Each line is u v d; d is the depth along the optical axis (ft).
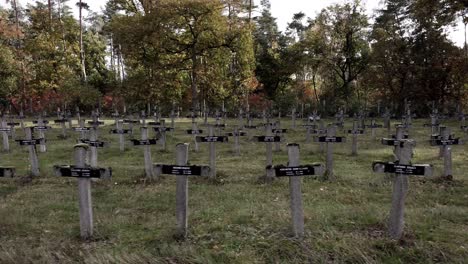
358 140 65.72
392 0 118.01
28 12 134.21
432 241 18.24
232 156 49.26
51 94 132.46
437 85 108.78
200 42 110.52
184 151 18.60
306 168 18.08
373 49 110.73
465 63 100.58
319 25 134.10
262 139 36.94
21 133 75.00
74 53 138.00
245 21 112.47
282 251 17.34
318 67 145.18
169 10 99.71
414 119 111.86
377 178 34.35
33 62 131.64
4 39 125.80
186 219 19.30
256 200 27.45
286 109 154.71
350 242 17.72
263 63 165.99
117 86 134.31
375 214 22.41
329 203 26.58
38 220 23.31
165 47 108.27
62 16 141.49
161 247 18.08
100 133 73.97
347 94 139.13
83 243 19.11
